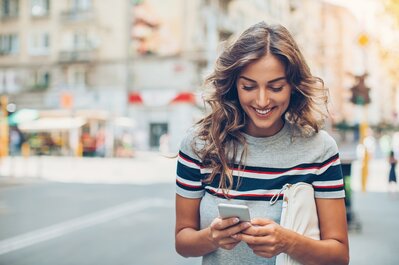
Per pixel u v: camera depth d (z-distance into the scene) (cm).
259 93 142
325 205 147
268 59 140
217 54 163
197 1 2873
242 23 3222
